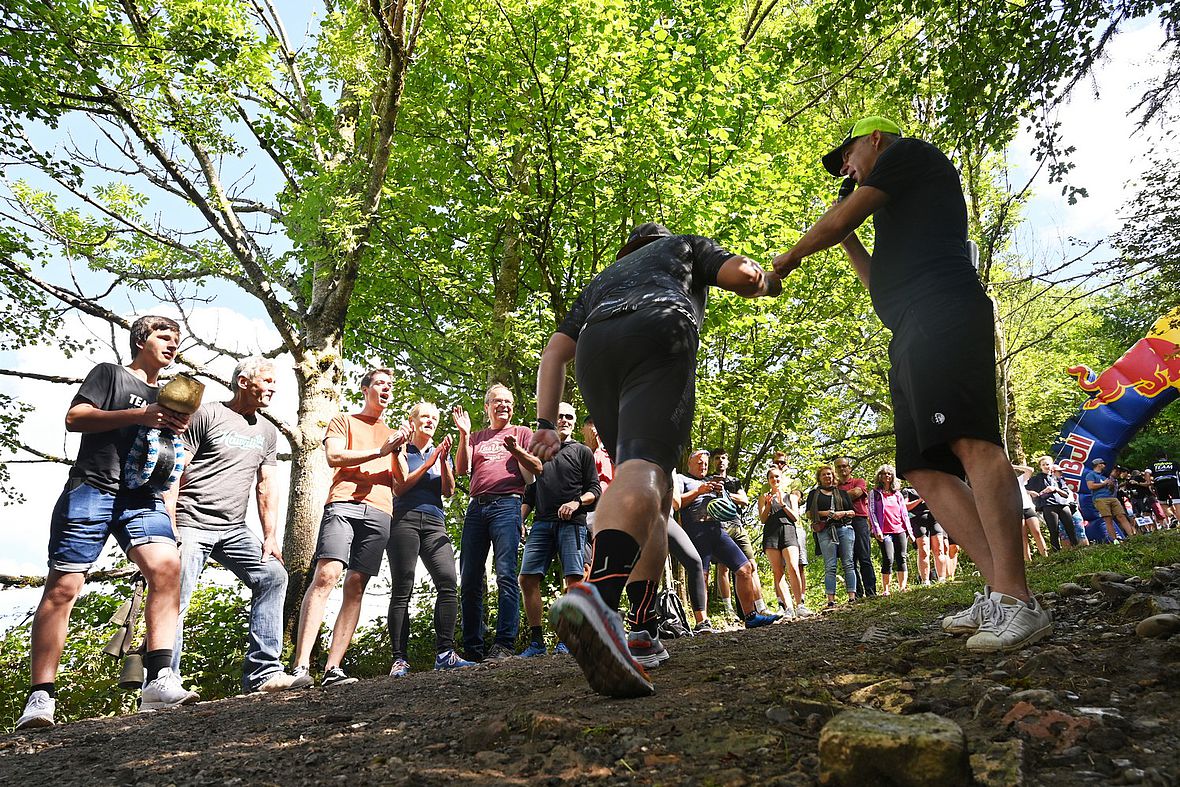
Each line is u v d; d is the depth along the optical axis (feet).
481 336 39.14
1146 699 5.01
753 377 48.21
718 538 23.08
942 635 8.91
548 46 39.17
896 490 35.81
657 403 7.07
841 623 14.01
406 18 38.19
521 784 4.65
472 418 41.98
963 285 8.21
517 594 18.51
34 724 10.76
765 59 28.37
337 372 38.04
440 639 17.51
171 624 12.37
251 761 6.44
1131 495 59.88
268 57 36.22
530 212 39.04
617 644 6.24
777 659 8.56
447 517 41.37
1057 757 4.16
